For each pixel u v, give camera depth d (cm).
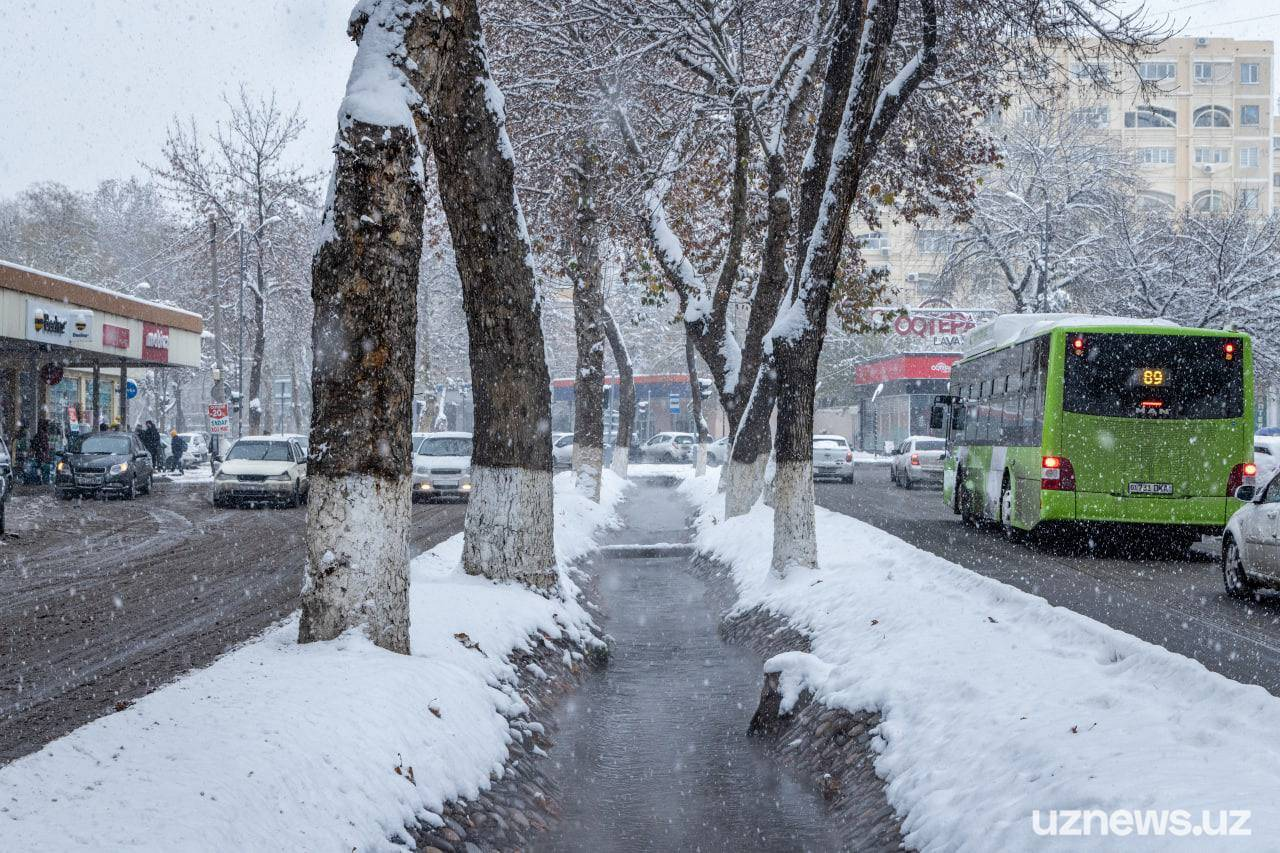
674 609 1762
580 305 3106
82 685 967
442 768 715
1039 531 1964
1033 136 5488
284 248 6000
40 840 453
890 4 1473
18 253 7581
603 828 783
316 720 661
